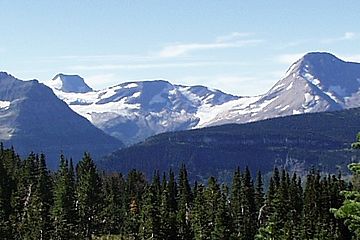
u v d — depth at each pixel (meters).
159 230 140.50
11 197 156.25
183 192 177.12
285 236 132.25
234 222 159.75
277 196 164.00
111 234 176.50
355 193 33.62
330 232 143.25
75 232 151.00
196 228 146.75
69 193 156.50
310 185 174.25
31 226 137.12
